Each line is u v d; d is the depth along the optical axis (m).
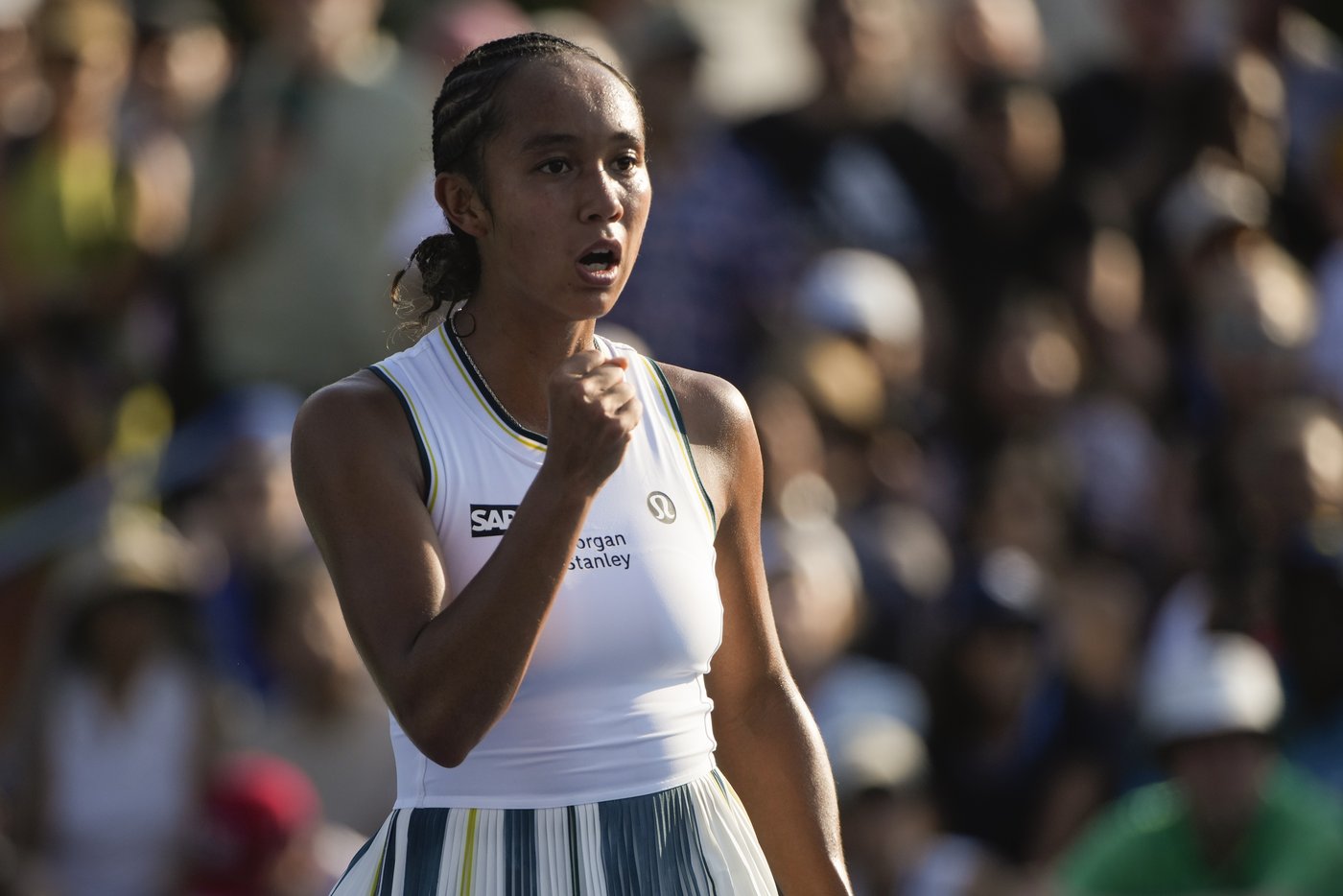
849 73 27.44
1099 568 24.30
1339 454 22.69
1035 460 24.75
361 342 26.27
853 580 22.86
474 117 9.06
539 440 9.20
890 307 25.25
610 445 8.28
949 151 27.45
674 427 9.56
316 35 27.00
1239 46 29.97
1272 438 22.61
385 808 21.50
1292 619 21.25
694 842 9.16
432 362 9.29
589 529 9.07
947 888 20.98
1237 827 19.94
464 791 9.05
